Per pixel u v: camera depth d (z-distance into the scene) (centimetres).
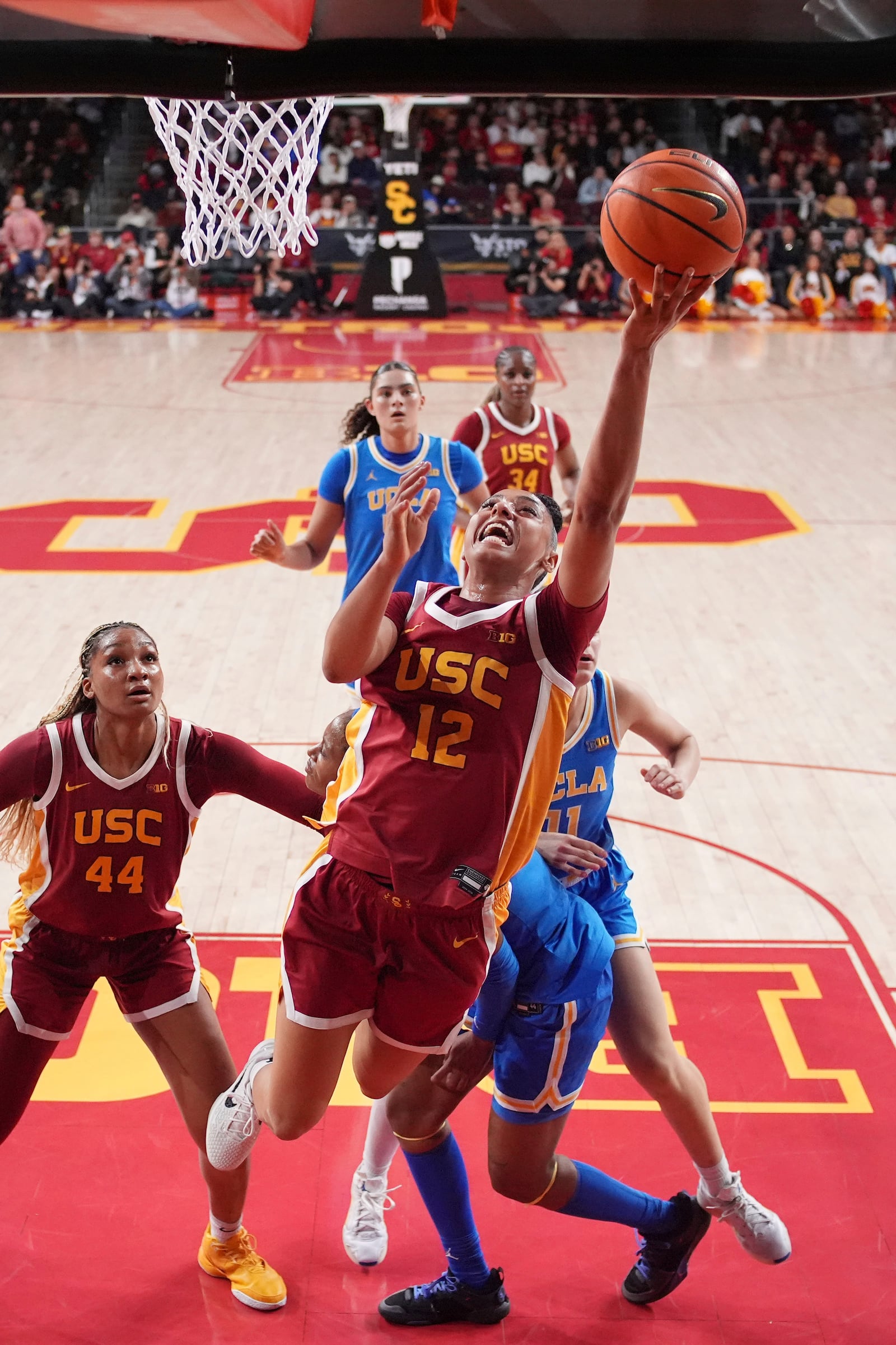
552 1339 299
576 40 251
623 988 301
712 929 467
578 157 2169
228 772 301
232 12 195
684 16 250
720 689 676
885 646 733
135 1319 301
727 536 940
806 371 1547
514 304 2036
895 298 1967
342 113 2227
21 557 873
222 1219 307
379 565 227
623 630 758
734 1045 403
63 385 1454
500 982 274
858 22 248
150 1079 387
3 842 301
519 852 246
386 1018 251
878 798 564
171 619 759
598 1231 334
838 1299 311
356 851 242
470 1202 308
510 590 248
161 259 1942
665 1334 301
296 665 691
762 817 549
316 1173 352
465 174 2139
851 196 2158
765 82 253
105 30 221
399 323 1908
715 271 216
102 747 292
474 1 242
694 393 1436
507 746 237
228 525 947
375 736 245
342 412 1322
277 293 1945
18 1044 296
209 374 1520
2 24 244
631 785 575
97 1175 347
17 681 664
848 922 473
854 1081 387
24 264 1939
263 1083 263
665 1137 365
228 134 310
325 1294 311
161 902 302
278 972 439
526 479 614
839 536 939
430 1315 302
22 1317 301
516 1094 284
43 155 2192
